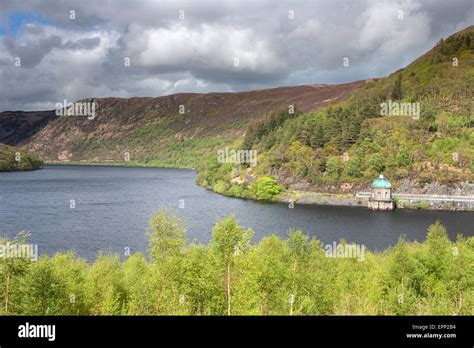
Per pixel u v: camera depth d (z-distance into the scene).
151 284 41.97
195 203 173.12
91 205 165.75
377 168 189.75
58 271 44.47
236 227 43.72
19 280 40.56
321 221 136.88
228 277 42.03
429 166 186.88
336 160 197.38
